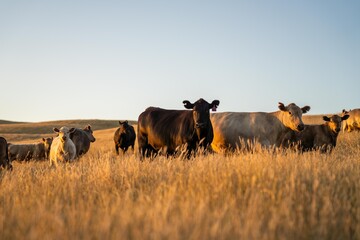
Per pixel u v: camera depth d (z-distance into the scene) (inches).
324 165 370.6
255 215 228.1
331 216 238.7
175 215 231.1
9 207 285.4
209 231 201.8
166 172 381.1
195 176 335.0
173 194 269.4
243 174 324.5
